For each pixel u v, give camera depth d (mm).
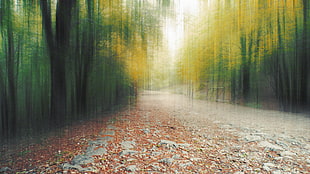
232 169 2973
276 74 10688
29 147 4379
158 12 9617
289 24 10133
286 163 3180
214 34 13188
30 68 7520
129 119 7359
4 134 5738
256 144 4258
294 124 6480
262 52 11227
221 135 5047
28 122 6703
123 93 12086
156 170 2930
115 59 8648
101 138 4762
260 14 10930
